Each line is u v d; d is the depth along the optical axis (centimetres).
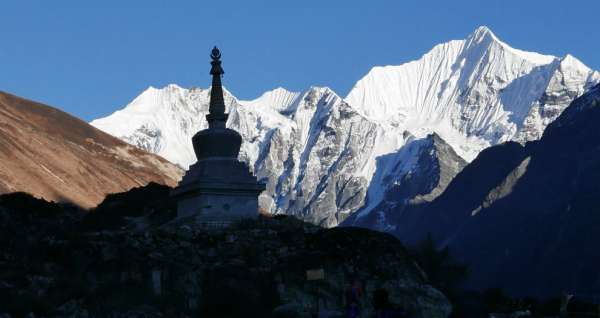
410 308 8656
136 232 9144
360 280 8694
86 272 8350
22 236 9025
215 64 10500
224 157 10075
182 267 8488
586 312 9312
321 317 7988
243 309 8169
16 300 7606
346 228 9431
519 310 9875
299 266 8725
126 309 7850
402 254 9269
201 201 9875
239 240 9194
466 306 9712
